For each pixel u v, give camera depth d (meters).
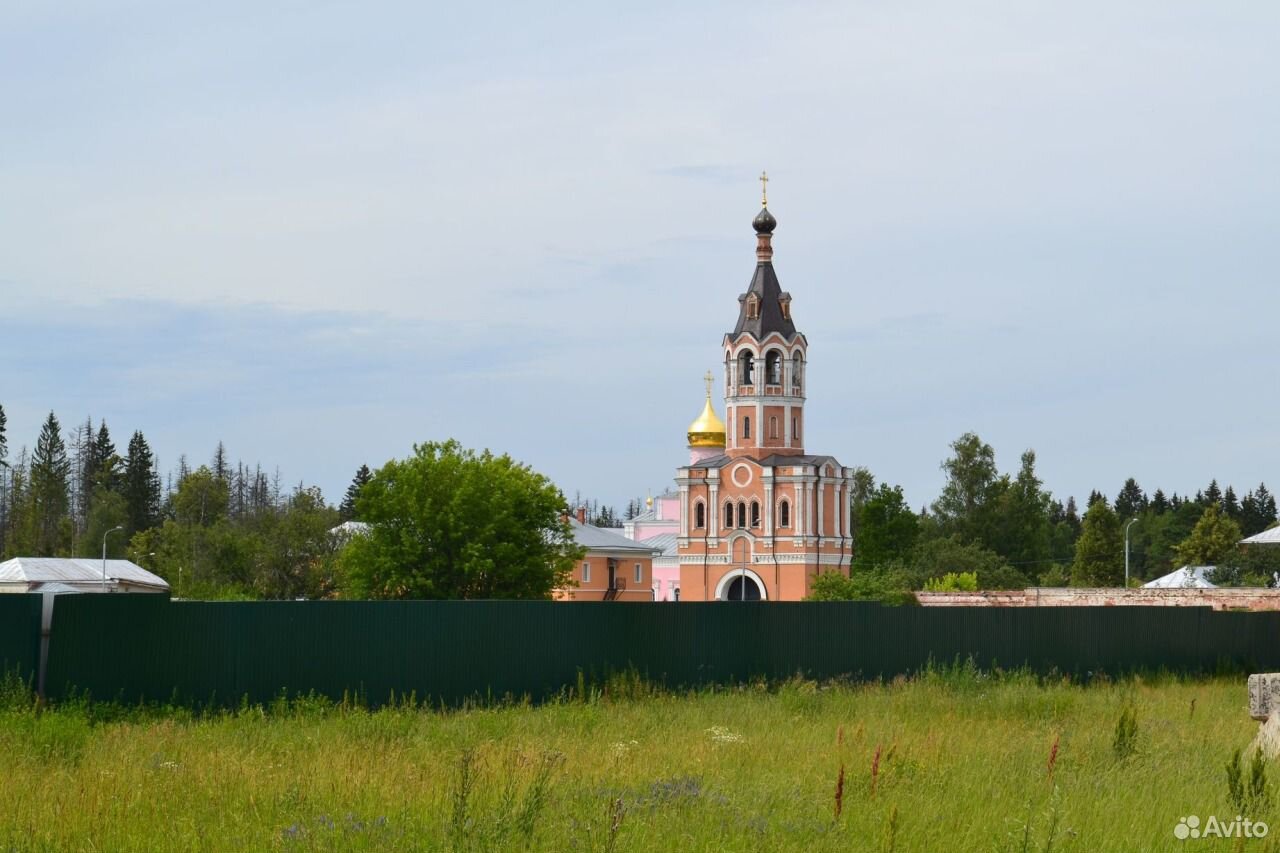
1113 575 150.38
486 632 35.50
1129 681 45.72
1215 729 28.61
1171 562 171.00
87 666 29.98
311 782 19.61
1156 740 26.06
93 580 75.56
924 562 143.62
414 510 86.44
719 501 143.88
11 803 18.16
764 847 15.73
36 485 156.62
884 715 31.14
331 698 33.28
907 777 20.62
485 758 21.70
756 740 25.86
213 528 111.44
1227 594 61.72
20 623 29.23
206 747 24.45
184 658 31.34
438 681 34.75
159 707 30.45
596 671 37.19
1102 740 25.31
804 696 34.25
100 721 28.19
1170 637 48.59
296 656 32.81
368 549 87.56
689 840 15.84
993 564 142.38
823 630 41.38
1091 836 16.45
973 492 161.38
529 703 34.28
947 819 17.25
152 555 119.75
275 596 106.75
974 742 25.42
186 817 17.09
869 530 157.62
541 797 16.83
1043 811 17.73
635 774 21.34
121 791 18.80
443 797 17.97
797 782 20.05
